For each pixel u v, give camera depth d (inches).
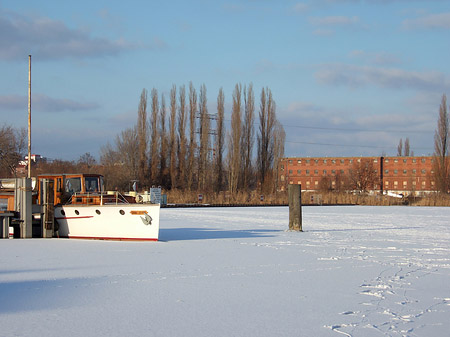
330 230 990.4
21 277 452.1
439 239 810.2
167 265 524.1
